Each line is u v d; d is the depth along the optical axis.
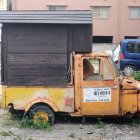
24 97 11.77
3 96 11.81
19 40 11.78
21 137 10.67
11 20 11.68
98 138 10.66
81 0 39.50
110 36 40.16
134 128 11.66
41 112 11.76
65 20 11.67
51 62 11.75
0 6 43.84
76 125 11.90
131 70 25.05
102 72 11.68
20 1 38.81
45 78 11.74
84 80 11.64
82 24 11.69
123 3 39.91
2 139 10.53
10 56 11.78
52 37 11.76
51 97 11.74
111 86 11.63
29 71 11.77
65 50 11.75
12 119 12.48
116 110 11.69
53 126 11.75
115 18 39.97
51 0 39.25
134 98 11.76
